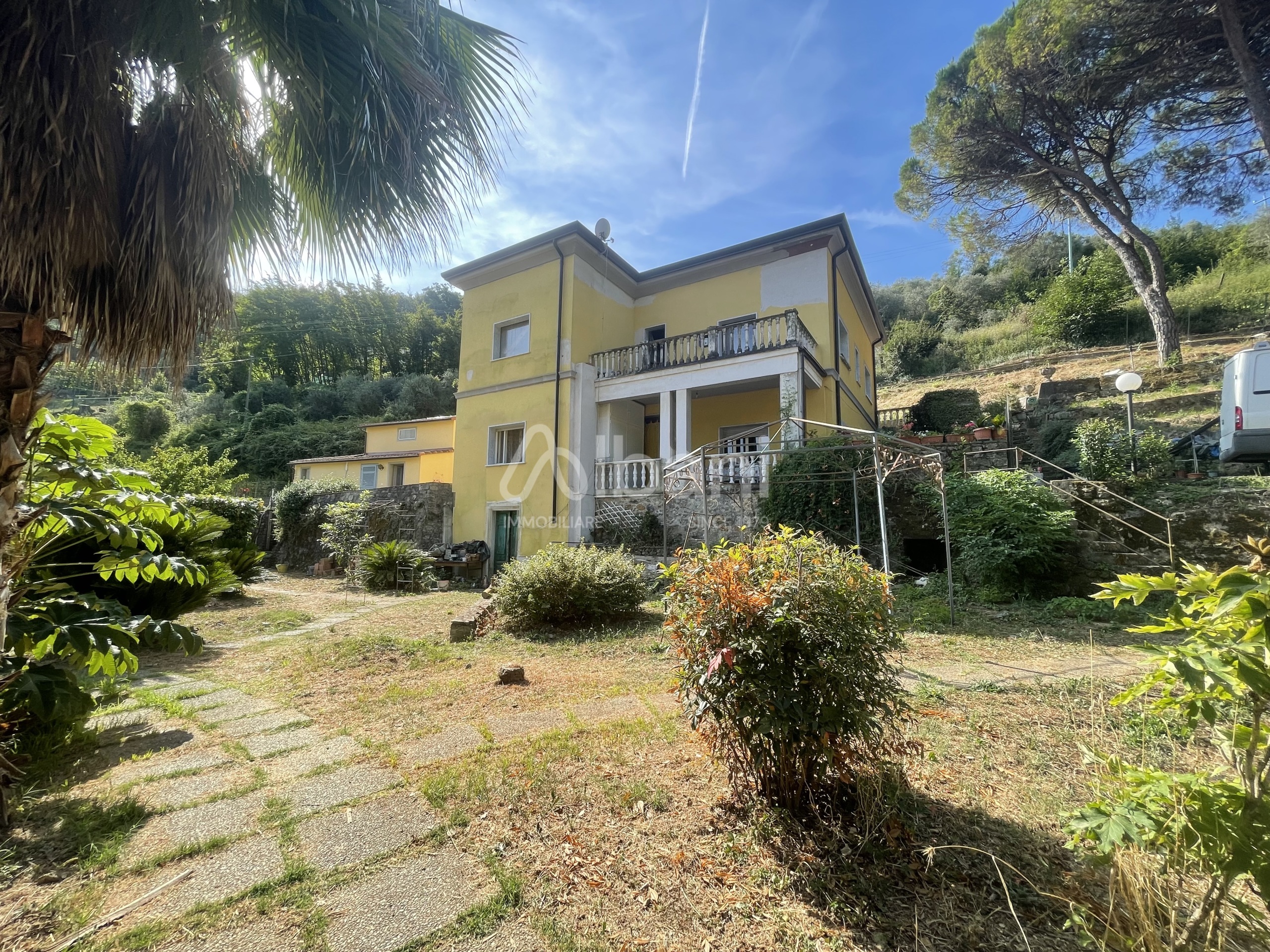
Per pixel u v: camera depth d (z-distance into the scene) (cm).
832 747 245
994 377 2125
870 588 260
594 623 748
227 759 341
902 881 217
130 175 263
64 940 187
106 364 279
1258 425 769
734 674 245
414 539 1487
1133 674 466
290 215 358
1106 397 1271
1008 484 817
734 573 261
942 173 1647
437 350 4447
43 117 217
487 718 411
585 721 399
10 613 313
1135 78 1295
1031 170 1564
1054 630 631
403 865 233
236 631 744
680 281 1468
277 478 2878
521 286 1442
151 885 218
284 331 3884
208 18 256
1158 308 1420
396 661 576
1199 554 707
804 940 189
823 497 957
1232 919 174
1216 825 149
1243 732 160
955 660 523
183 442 2819
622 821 265
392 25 282
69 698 313
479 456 1484
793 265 1318
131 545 402
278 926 196
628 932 194
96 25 230
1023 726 366
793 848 236
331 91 287
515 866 232
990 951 181
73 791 295
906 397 2261
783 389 1108
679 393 1234
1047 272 3008
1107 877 212
